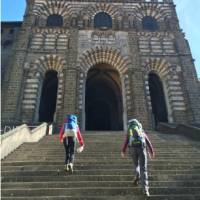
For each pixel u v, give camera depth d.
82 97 23.73
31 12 28.38
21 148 13.04
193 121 22.81
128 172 9.47
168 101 24.33
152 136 16.73
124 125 22.70
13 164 10.29
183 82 24.84
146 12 30.08
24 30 26.80
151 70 25.86
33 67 24.72
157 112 26.94
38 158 11.39
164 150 12.77
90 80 31.41
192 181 8.62
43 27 27.34
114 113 31.98
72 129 9.87
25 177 8.96
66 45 26.38
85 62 25.66
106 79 31.34
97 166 10.02
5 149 11.59
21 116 22.23
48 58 25.36
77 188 8.06
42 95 27.59
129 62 25.58
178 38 27.62
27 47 25.69
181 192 7.94
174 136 16.92
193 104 23.55
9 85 23.30
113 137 15.98
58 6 29.48
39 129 17.39
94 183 8.48
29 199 7.38
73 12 28.98
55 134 19.06
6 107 22.19
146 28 29.19
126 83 24.58
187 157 11.59
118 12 29.45
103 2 29.94
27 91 23.47
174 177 9.02
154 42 27.28
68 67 24.77
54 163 10.37
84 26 27.89
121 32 27.59
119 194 7.86
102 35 27.19
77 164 10.30
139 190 7.94
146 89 24.39
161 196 7.48
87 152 12.33
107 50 26.12
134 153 8.18
